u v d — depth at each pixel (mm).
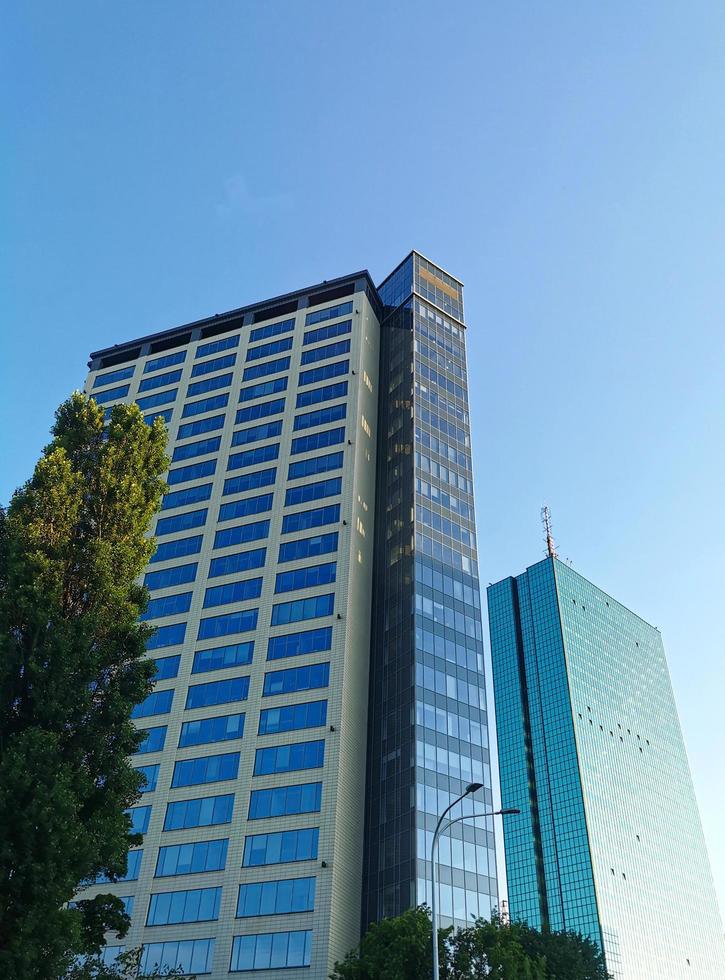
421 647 76562
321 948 58312
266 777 68062
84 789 28000
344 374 93000
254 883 63031
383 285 111938
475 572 86188
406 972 43656
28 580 31172
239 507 86812
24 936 24078
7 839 24906
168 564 85250
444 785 70062
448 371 100438
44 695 29250
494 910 58219
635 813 188125
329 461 86375
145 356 107875
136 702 32375
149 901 64875
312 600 77062
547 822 177750
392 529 86312
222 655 76875
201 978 59844
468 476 93250
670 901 184125
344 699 70625
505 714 197625
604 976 57562
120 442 38562
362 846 68812
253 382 97438
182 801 69375
